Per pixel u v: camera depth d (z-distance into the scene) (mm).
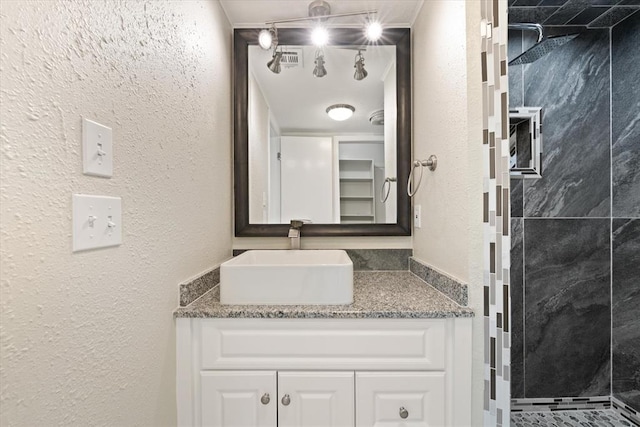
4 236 381
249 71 1478
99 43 548
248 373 909
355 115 1489
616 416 1401
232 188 1460
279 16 1395
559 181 1449
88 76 520
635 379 1379
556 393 1436
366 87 1479
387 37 1448
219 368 910
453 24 980
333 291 952
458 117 954
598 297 1446
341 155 1510
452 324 904
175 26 857
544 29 1412
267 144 1503
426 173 1261
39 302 428
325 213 1502
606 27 1447
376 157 1484
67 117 475
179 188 885
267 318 904
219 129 1264
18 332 398
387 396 908
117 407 602
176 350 874
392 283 1231
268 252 1379
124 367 625
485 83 869
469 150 903
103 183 560
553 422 1396
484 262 882
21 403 403
